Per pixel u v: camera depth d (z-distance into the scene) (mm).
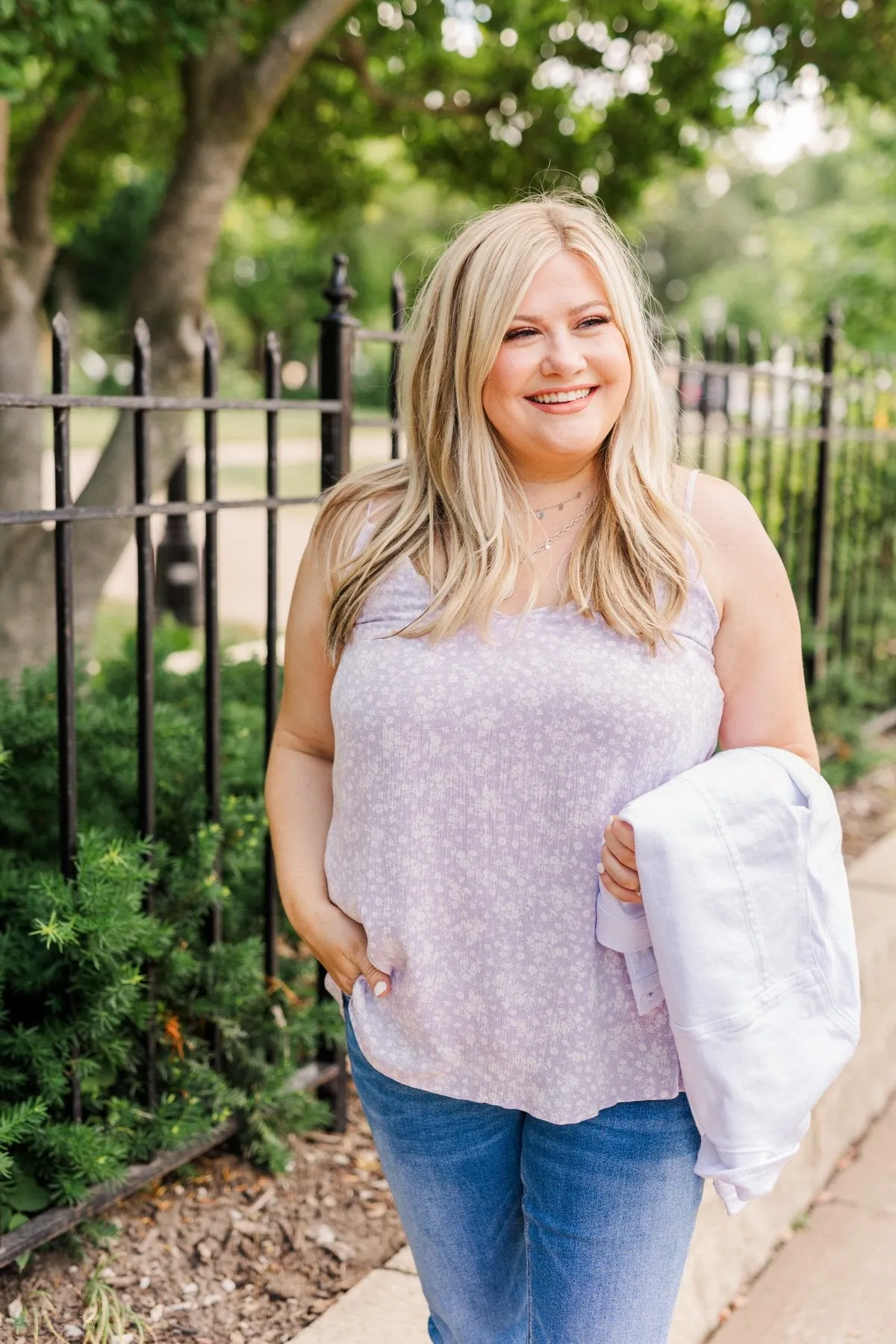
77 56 3889
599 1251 1561
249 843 2746
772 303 39406
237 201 8594
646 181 6180
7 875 2385
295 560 11445
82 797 2736
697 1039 1426
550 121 5934
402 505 1679
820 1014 1491
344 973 1674
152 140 6973
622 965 1524
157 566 8219
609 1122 1547
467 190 6484
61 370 2100
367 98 5891
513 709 1489
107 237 29031
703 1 5508
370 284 33031
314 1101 2811
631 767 1492
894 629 6301
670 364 3729
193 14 3771
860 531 6105
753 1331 2527
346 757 1590
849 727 5352
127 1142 2416
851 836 4691
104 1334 2184
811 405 5293
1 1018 2266
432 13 5324
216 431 2436
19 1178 2291
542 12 5578
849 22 5121
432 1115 1634
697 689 1533
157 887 2559
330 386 2703
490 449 1583
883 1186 3057
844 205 9219
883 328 8172
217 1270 2387
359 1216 2576
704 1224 2562
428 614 1572
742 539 1602
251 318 35844
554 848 1502
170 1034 2525
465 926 1538
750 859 1449
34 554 4254
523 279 1524
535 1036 1527
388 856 1548
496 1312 1737
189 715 3441
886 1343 2486
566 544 1597
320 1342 2193
